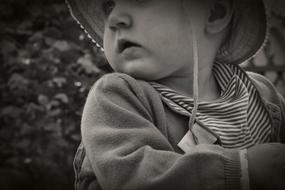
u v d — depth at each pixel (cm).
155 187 57
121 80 67
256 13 79
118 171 59
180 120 68
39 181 218
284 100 89
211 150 59
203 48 73
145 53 68
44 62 219
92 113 65
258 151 58
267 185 57
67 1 82
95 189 65
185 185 57
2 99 222
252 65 245
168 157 60
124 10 69
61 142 216
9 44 225
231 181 57
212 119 69
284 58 243
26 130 217
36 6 230
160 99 68
